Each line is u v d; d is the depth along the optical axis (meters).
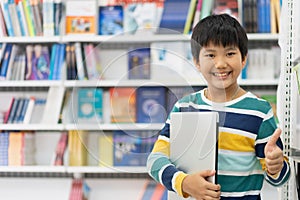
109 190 3.25
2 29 3.28
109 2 2.24
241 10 3.06
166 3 2.62
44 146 3.47
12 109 3.33
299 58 1.58
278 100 1.70
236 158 1.39
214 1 3.05
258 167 1.42
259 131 1.40
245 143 1.40
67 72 3.26
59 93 3.27
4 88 3.49
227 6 3.06
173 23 2.64
